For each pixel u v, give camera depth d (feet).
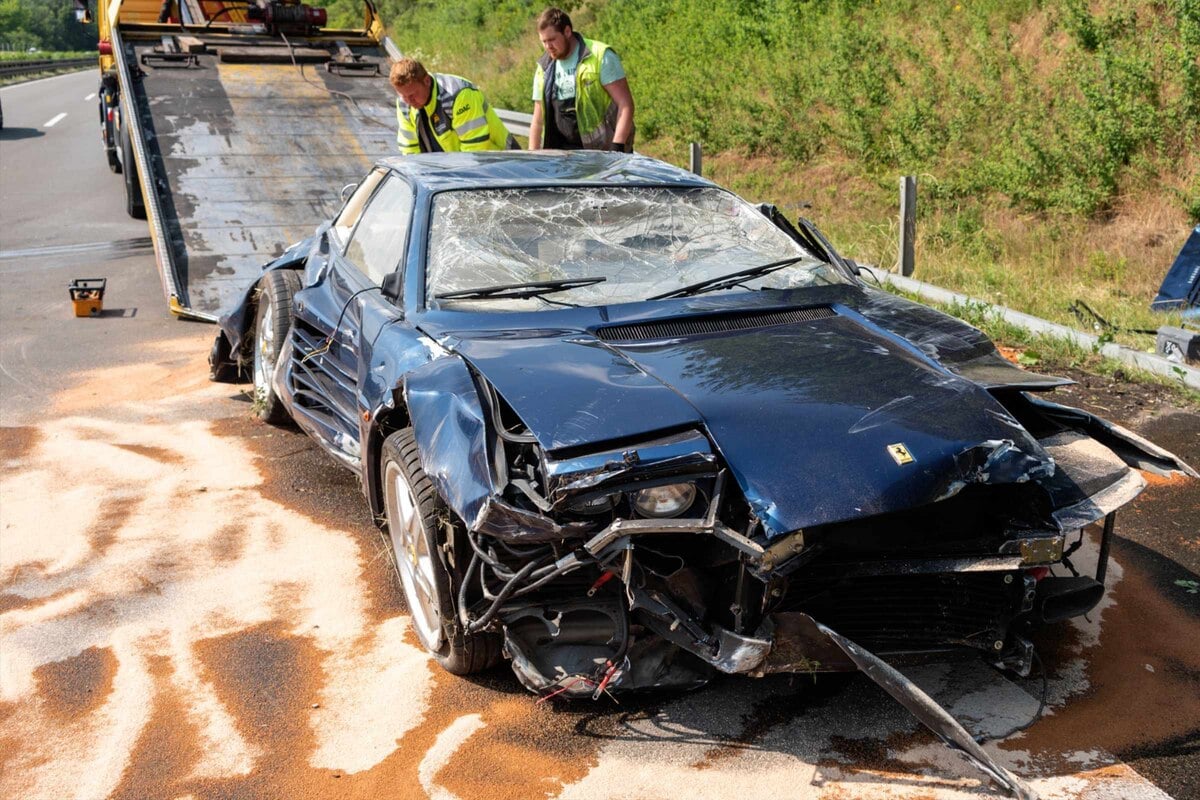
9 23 355.56
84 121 79.66
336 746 9.62
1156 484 15.03
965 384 10.42
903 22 42.80
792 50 45.09
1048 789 8.74
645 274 12.91
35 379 21.54
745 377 10.25
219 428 18.75
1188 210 27.86
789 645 8.89
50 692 10.62
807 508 8.68
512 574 9.36
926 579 9.67
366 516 14.94
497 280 12.55
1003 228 30.58
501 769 9.21
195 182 29.04
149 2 43.47
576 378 10.04
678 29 56.44
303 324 16.93
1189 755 9.16
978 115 35.22
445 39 96.27
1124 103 30.86
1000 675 10.50
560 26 21.49
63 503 15.39
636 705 10.11
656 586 9.08
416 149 21.57
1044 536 9.26
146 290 29.43
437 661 10.90
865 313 12.25
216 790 9.07
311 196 29.40
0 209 42.80
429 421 10.18
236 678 10.79
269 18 37.40
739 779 8.98
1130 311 23.52
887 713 9.89
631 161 15.66
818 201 36.58
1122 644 11.03
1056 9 36.99
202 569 13.29
